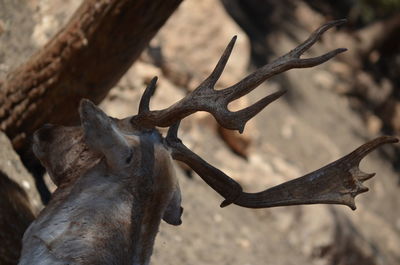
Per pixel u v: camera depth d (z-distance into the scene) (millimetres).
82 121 5820
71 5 12617
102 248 5824
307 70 27500
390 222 24531
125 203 6055
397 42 31156
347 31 31156
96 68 9797
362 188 6797
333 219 17172
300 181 6859
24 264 5719
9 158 9883
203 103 6188
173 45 17734
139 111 6512
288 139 22359
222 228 14031
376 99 29422
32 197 9781
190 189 14461
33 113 10055
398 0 31359
